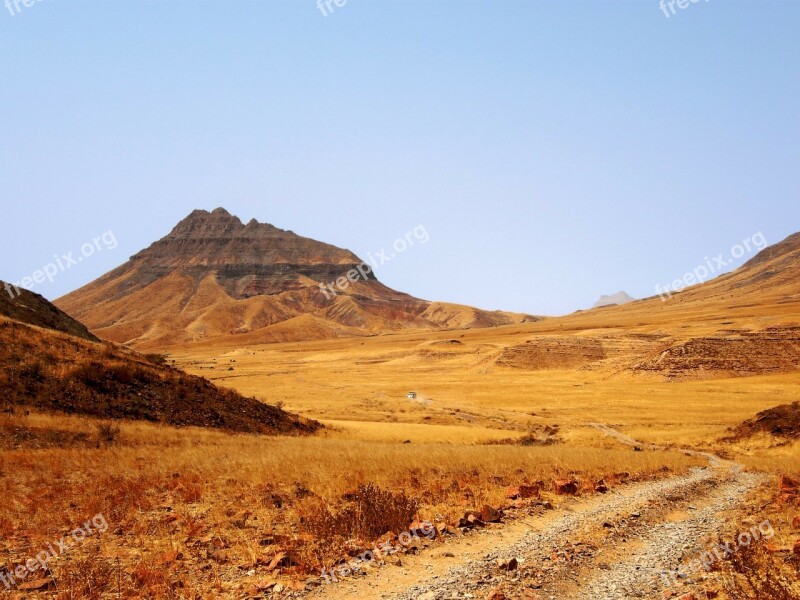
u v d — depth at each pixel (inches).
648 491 790.5
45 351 1529.3
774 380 3838.6
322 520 534.3
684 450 1781.5
